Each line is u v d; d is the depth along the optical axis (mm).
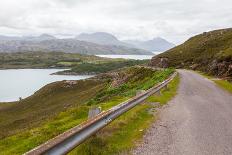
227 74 52000
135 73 85625
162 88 29484
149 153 9734
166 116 16281
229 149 10320
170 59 133750
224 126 13867
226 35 142125
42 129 15797
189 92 29000
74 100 98062
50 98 114938
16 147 12656
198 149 10250
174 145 10680
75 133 8352
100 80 136500
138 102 17141
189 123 14461
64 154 7719
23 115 88938
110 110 11828
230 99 24031
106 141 10805
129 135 12016
